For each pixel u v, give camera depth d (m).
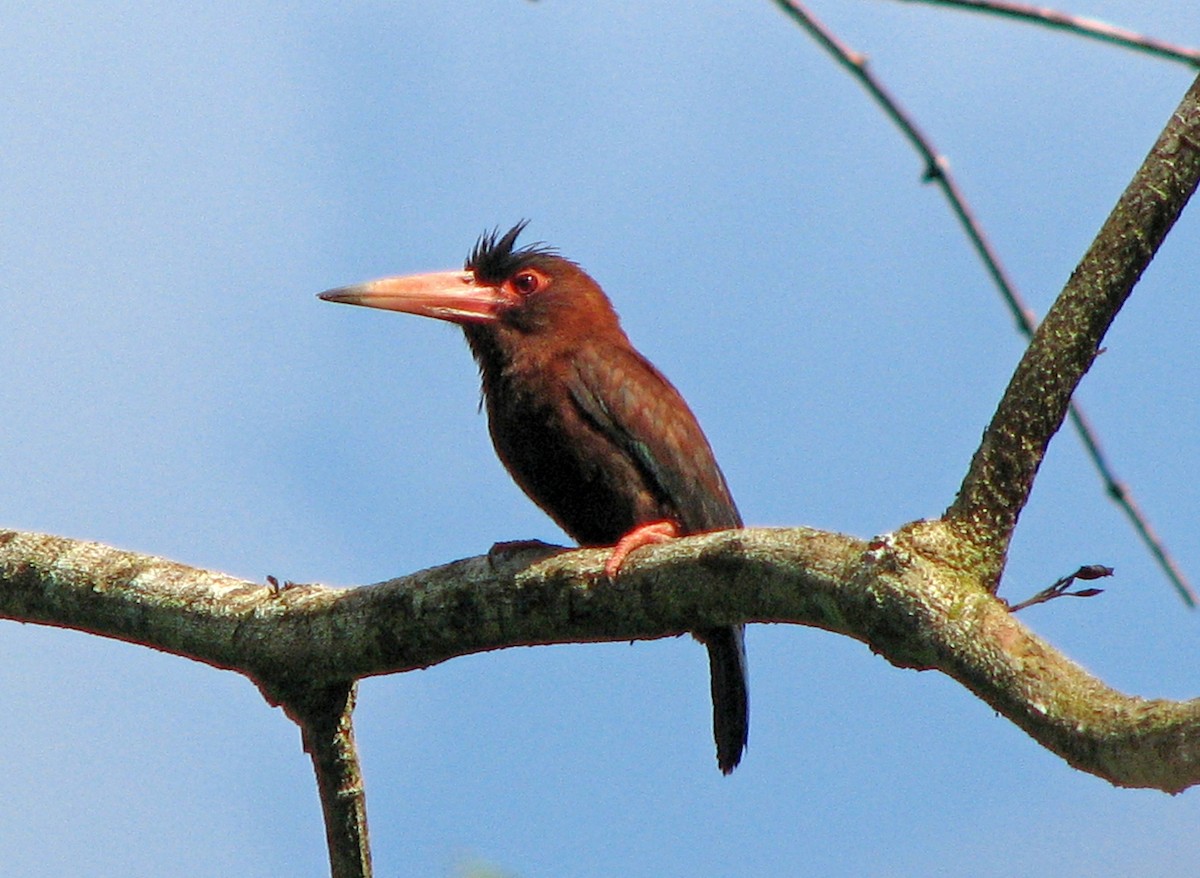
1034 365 8.73
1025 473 8.68
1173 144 8.68
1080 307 8.71
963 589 8.38
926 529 8.71
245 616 11.27
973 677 8.01
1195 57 7.64
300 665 11.11
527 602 10.53
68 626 11.75
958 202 8.97
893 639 8.48
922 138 8.84
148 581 11.59
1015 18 7.74
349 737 11.22
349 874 11.22
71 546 11.85
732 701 13.35
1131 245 8.69
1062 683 7.59
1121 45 7.71
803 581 9.02
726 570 9.57
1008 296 9.09
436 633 10.77
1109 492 9.30
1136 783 7.03
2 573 11.77
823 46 8.59
